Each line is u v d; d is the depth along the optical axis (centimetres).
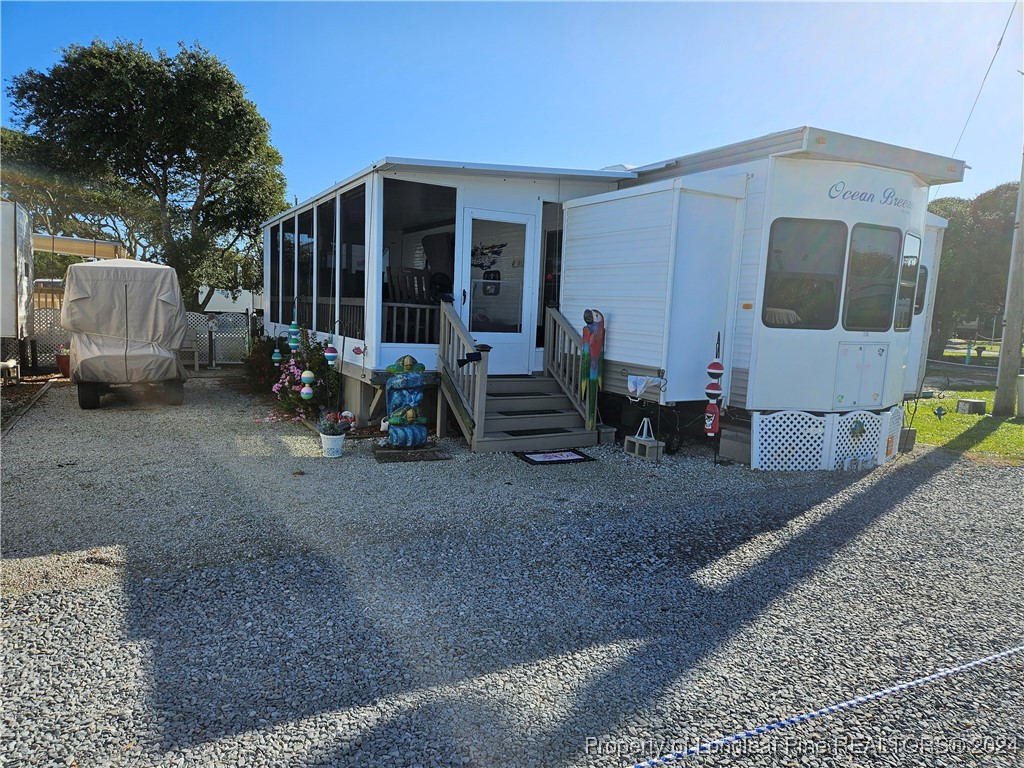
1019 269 1037
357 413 796
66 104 1745
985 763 243
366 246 738
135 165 1839
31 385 1098
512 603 358
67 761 226
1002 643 333
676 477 630
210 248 1972
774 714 268
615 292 718
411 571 394
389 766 229
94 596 347
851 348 682
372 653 302
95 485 543
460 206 761
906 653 321
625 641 322
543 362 834
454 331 718
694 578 401
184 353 1478
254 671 284
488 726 253
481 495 547
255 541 430
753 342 664
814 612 362
